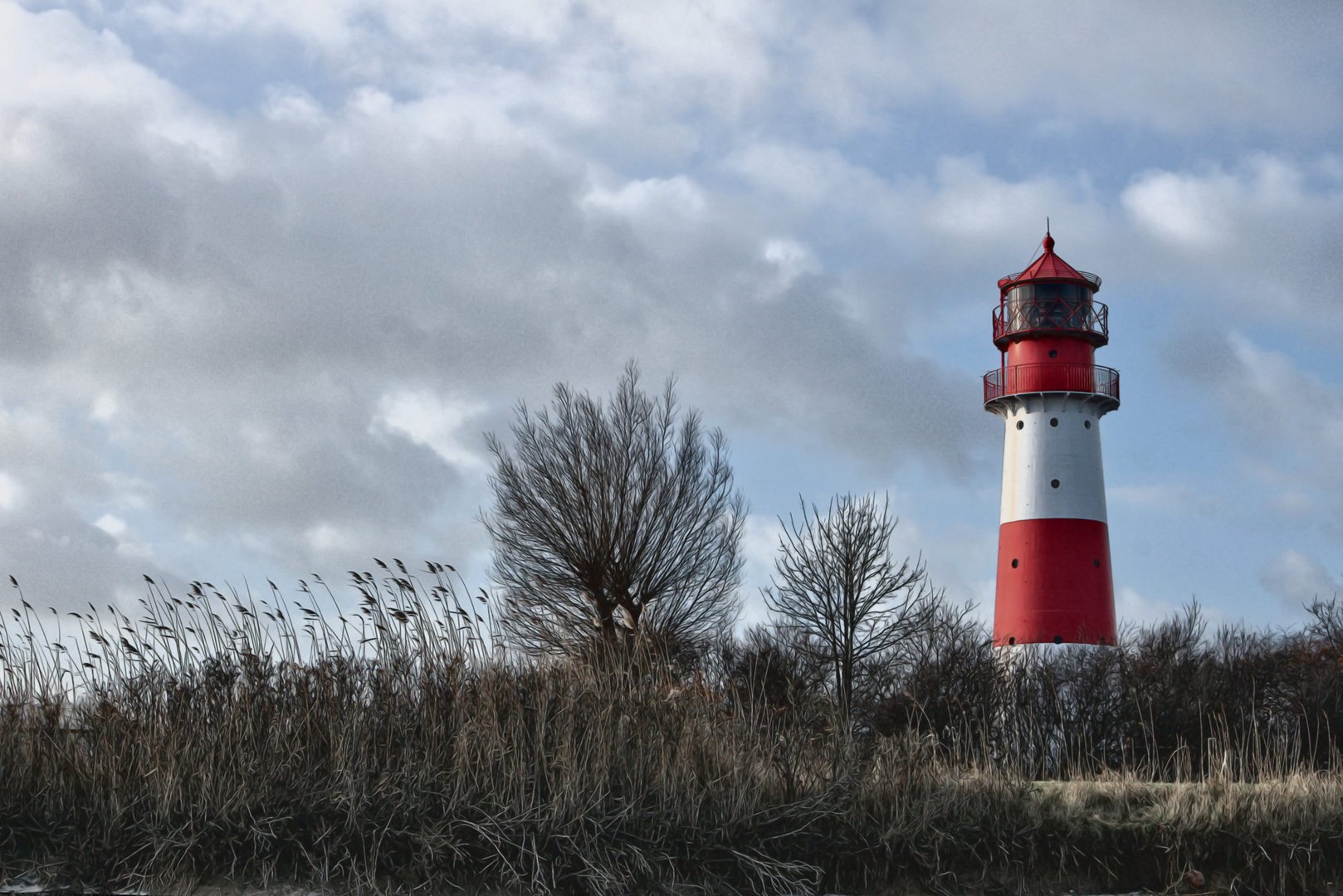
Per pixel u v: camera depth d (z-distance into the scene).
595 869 10.85
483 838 11.05
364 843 10.92
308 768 11.45
